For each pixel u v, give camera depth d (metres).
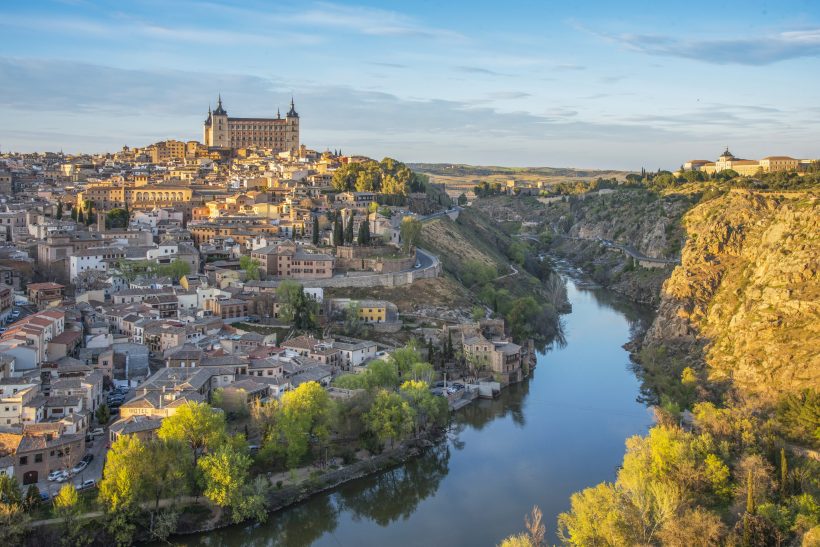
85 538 176.75
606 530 162.38
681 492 181.62
